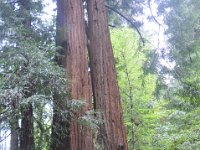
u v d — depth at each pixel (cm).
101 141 650
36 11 723
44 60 502
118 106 701
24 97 477
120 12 1011
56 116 541
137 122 1178
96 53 732
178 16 1022
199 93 1005
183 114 1131
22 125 520
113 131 670
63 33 712
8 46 520
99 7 781
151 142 1172
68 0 749
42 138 545
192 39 1015
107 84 707
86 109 642
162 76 1030
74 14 736
